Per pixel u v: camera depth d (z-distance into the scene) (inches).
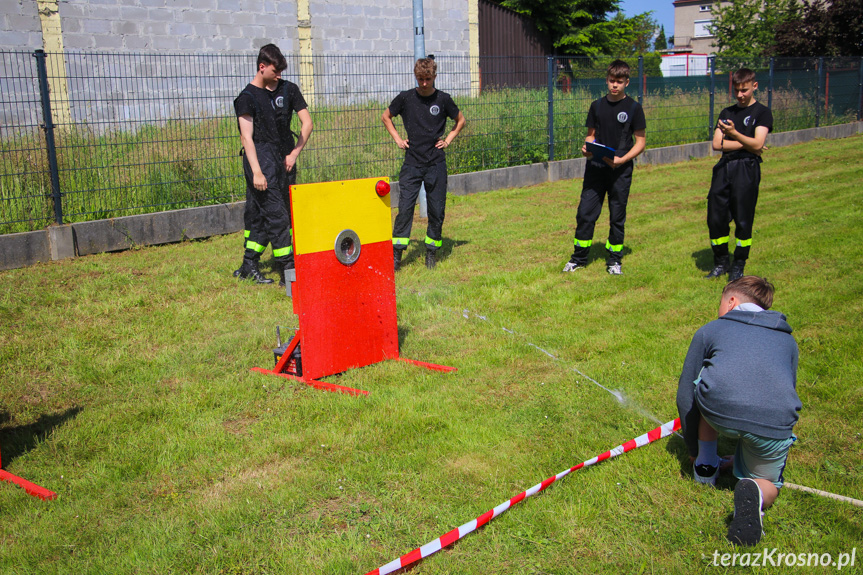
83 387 168.9
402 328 207.6
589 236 262.2
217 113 350.0
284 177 240.8
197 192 338.0
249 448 138.2
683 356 177.8
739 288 122.7
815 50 962.1
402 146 263.9
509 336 197.5
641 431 142.4
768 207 369.4
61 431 146.2
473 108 444.8
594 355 182.5
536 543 107.7
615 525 111.9
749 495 103.7
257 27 612.4
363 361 180.1
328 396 160.6
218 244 314.2
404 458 131.9
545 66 485.7
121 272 262.1
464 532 108.7
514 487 122.8
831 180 450.0
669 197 416.5
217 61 579.8
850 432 138.6
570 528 110.9
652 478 124.4
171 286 246.2
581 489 121.3
